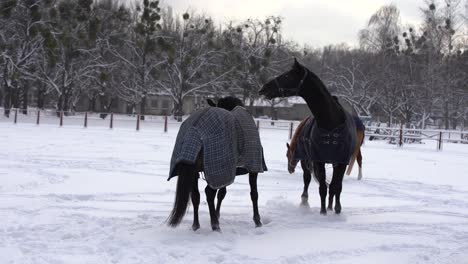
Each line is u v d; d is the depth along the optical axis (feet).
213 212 20.86
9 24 145.59
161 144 70.18
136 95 170.50
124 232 20.21
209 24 174.19
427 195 34.22
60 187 31.60
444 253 18.71
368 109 177.17
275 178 39.63
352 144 25.22
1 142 62.59
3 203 25.50
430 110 162.20
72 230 20.03
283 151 65.77
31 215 22.86
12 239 18.62
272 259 17.26
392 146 86.33
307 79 24.16
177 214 19.51
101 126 118.73
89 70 166.30
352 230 22.31
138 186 33.04
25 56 146.51
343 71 196.75
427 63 171.83
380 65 182.29
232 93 172.65
